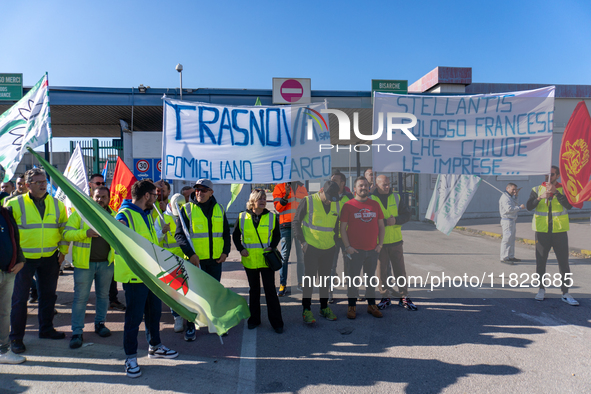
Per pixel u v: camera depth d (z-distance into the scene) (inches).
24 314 140.3
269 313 160.2
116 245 119.0
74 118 593.0
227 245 165.5
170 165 169.2
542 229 187.3
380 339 149.4
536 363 126.7
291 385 115.9
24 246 145.4
